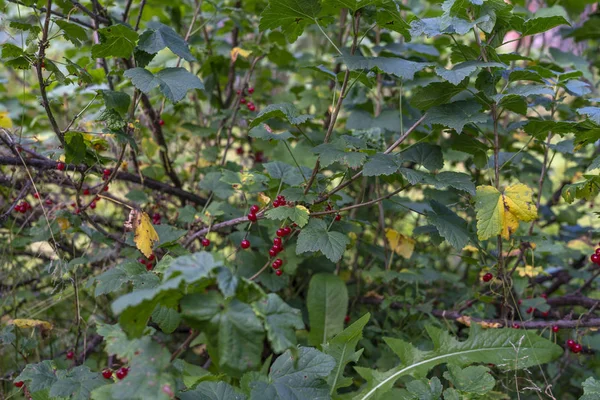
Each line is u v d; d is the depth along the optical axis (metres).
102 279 1.91
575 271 2.94
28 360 2.78
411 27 2.07
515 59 2.08
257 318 1.18
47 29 1.85
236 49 3.00
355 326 2.02
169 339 2.60
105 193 2.61
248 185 2.48
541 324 2.32
